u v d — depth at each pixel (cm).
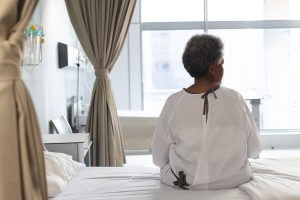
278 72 616
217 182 170
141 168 225
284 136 575
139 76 600
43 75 328
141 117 460
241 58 614
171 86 647
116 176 205
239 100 174
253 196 155
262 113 616
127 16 339
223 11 601
